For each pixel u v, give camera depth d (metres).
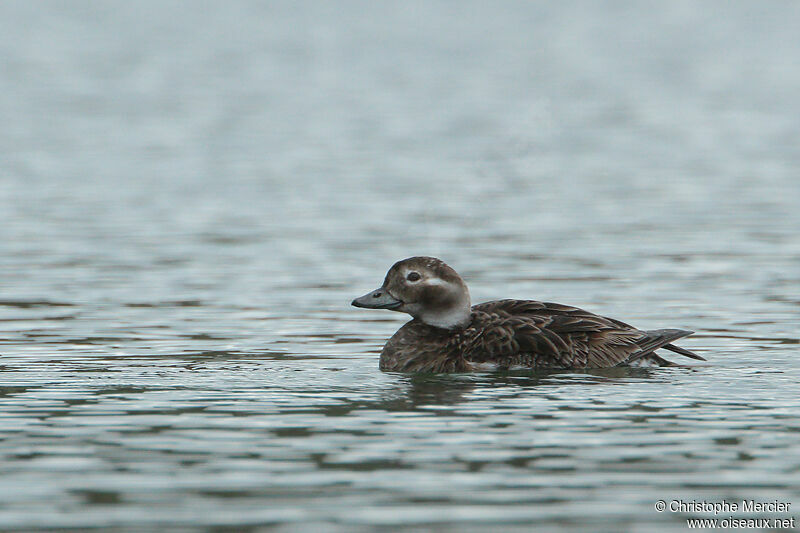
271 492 8.44
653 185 28.33
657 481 8.69
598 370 12.45
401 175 29.81
